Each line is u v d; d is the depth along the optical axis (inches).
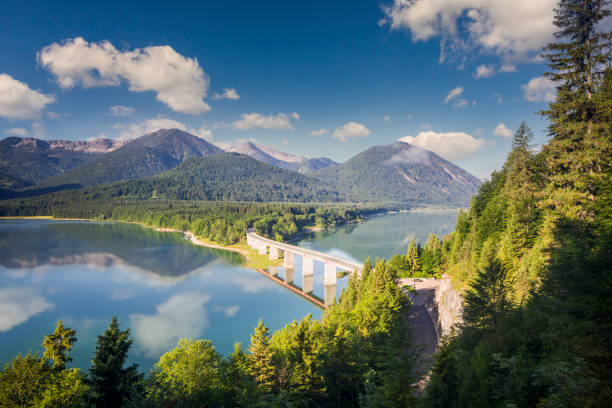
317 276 5477.4
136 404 1151.6
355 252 6919.3
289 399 1248.8
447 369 956.6
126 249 7391.7
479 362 888.3
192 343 1515.7
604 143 1605.6
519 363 812.6
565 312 930.7
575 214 1659.7
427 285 3693.4
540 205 2011.6
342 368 1446.9
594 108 1727.4
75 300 4050.2
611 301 819.4
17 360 1180.5
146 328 3228.3
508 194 2536.9
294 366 1493.6
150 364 2519.7
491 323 1368.1
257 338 1498.5
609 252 895.7
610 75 1676.9
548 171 2123.5
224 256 6815.9
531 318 1063.6
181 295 4271.7
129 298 4138.8
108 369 1284.4
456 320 2012.8
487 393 826.2
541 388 743.7
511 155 2711.6
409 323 2618.1
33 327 3253.0
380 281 2620.6
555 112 1857.8
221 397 1325.0
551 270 1109.7
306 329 1550.2
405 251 6998.0
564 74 1780.3
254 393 1133.7
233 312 3671.3
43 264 5890.8
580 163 1697.8
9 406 1083.3
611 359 726.5
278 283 4904.0
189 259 6471.5
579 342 803.4
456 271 2714.1
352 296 3006.9
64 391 1107.9
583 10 1701.5
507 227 2169.0
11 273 5290.4
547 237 1720.0
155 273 5393.7
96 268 5654.5
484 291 1455.5
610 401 574.2
